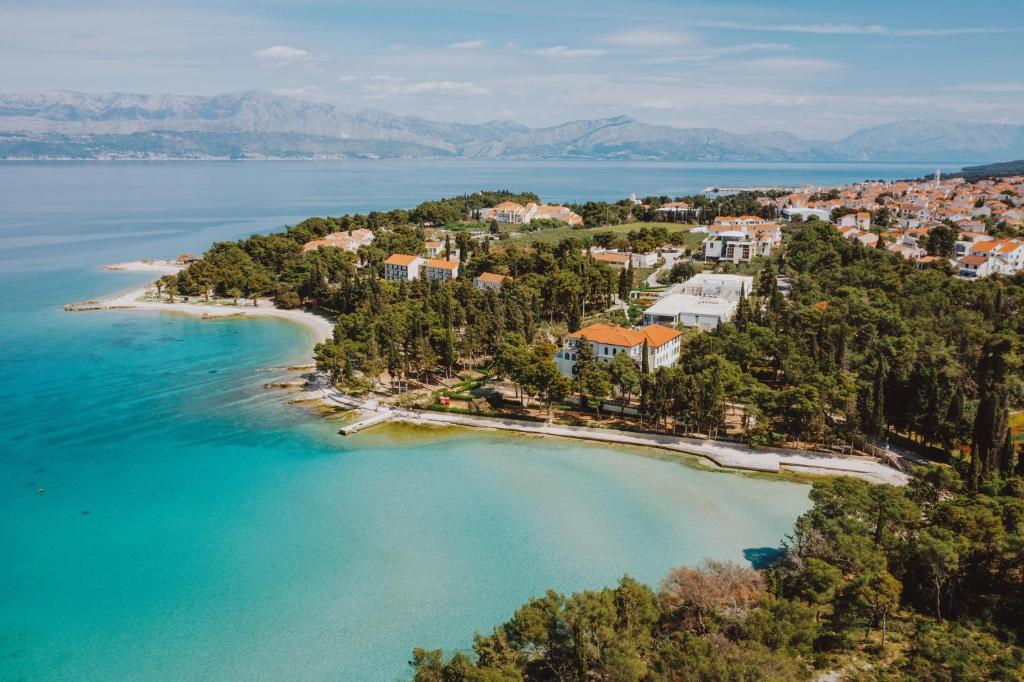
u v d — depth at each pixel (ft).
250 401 482.28
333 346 518.78
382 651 235.61
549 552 293.84
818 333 499.51
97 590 269.44
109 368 551.18
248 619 252.21
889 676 211.41
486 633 242.99
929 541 245.04
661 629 229.66
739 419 439.63
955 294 598.34
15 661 232.12
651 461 385.50
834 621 237.04
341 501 338.95
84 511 329.52
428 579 275.18
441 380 522.47
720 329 519.60
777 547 296.92
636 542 301.22
